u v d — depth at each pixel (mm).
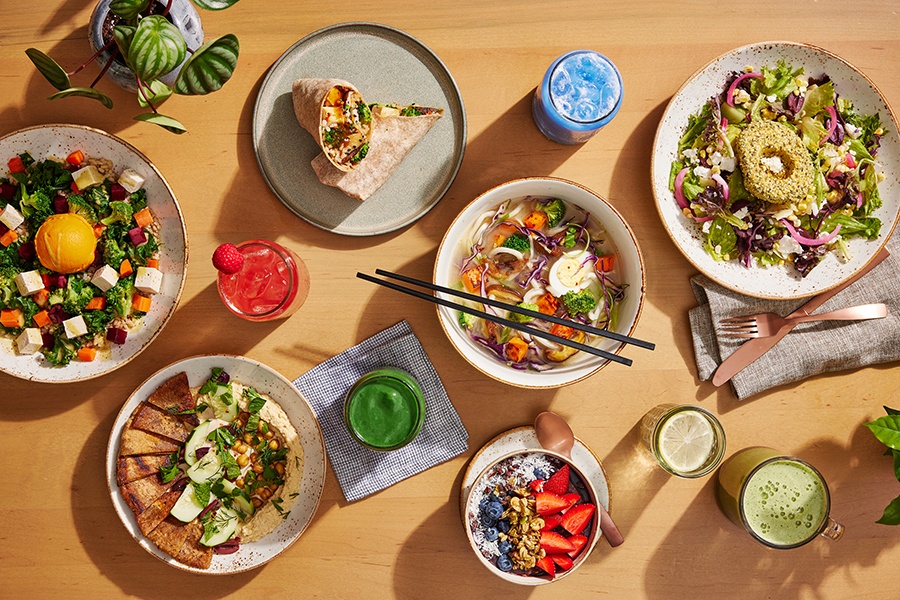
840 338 1576
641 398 1598
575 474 1525
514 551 1463
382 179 1489
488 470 1445
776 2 1557
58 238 1364
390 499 1593
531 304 1535
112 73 1383
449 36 1527
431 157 1519
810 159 1473
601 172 1566
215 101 1506
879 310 1527
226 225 1535
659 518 1621
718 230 1510
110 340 1477
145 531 1477
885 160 1513
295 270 1434
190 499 1513
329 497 1589
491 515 1463
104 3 1362
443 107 1515
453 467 1592
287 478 1531
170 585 1588
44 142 1427
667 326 1586
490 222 1516
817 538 1631
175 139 1514
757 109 1498
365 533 1595
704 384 1599
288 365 1569
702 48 1554
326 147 1420
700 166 1510
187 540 1509
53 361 1458
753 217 1510
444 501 1595
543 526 1445
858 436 1623
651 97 1556
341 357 1554
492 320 1383
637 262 1405
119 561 1582
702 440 1530
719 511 1620
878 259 1538
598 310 1523
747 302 1557
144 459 1501
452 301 1519
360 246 1547
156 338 1505
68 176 1448
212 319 1555
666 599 1625
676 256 1581
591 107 1419
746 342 1556
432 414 1575
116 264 1450
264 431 1523
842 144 1519
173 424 1518
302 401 1490
